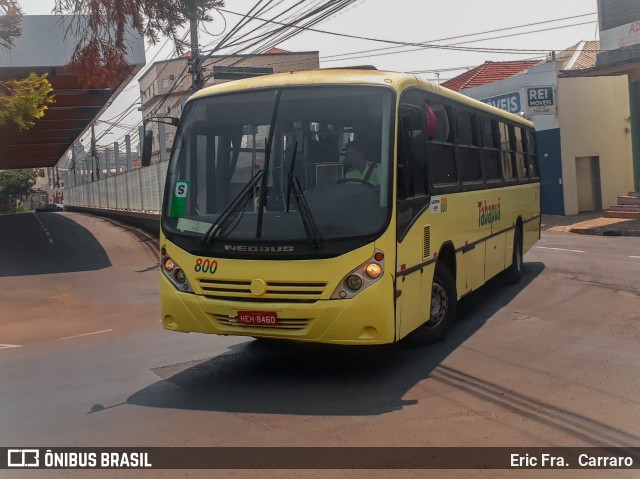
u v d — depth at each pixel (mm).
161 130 26344
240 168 7211
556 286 12758
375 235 6680
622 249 18344
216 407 6500
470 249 9844
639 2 23500
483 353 8242
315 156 6996
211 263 7027
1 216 50594
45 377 8062
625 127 30078
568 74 26422
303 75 7496
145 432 5879
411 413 6180
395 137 6984
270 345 8992
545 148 29578
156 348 9367
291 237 6766
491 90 31109
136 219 31828
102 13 8156
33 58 18500
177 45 9102
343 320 6633
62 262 21406
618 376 7184
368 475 4859
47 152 51531
